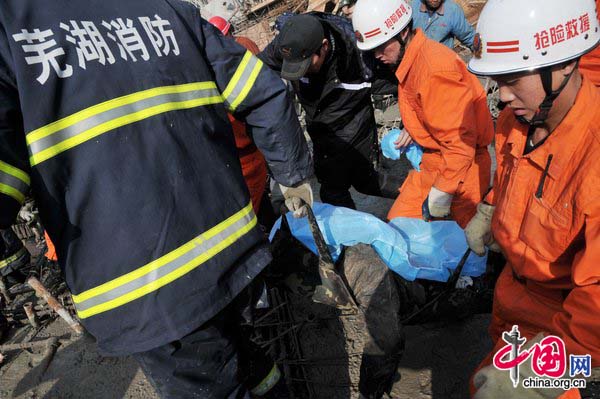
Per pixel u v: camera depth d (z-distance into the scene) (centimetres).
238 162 176
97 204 139
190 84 159
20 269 397
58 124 132
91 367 313
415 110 283
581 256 133
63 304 371
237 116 188
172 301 149
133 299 146
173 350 160
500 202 176
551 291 173
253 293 193
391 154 351
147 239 144
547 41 131
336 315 308
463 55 697
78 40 136
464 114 251
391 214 325
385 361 215
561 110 137
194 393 168
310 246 243
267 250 181
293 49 289
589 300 129
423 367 265
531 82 136
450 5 459
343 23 326
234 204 167
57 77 131
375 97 565
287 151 191
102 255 143
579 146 133
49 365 322
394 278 241
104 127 137
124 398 287
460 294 247
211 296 156
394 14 264
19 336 358
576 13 130
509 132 175
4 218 128
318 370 275
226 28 410
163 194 146
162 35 155
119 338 152
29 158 131
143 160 143
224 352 172
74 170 135
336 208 263
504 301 191
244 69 176
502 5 138
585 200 131
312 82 332
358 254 238
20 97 126
